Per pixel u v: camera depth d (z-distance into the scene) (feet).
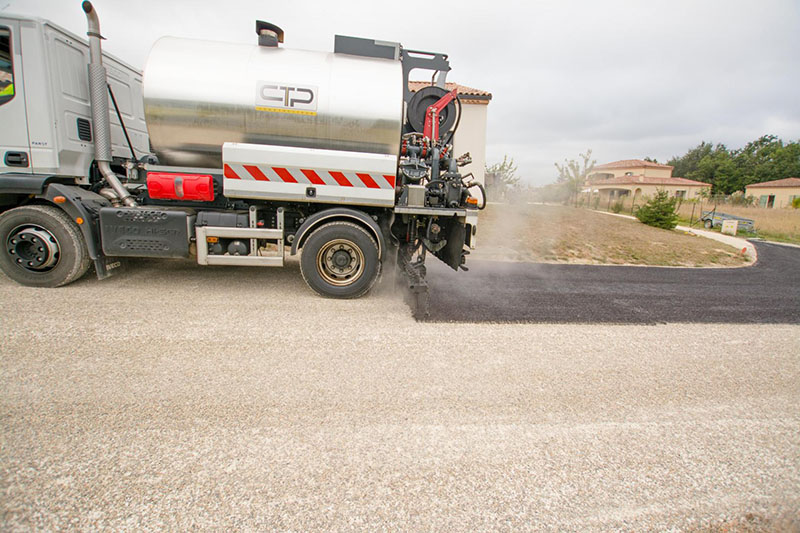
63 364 9.69
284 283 18.26
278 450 7.21
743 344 14.44
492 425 8.41
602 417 9.02
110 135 17.02
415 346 12.13
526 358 11.87
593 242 39.47
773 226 85.20
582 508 6.37
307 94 15.53
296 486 6.42
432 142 17.72
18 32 14.57
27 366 9.49
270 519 5.78
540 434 8.23
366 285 16.24
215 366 10.09
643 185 143.02
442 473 6.93
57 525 5.47
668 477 7.22
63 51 15.44
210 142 15.76
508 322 14.98
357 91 15.81
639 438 8.34
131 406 8.21
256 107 15.35
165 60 15.39
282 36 16.99
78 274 15.58
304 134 15.83
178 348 10.93
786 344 14.73
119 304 14.01
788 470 7.63
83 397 8.41
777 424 9.23
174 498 6.03
